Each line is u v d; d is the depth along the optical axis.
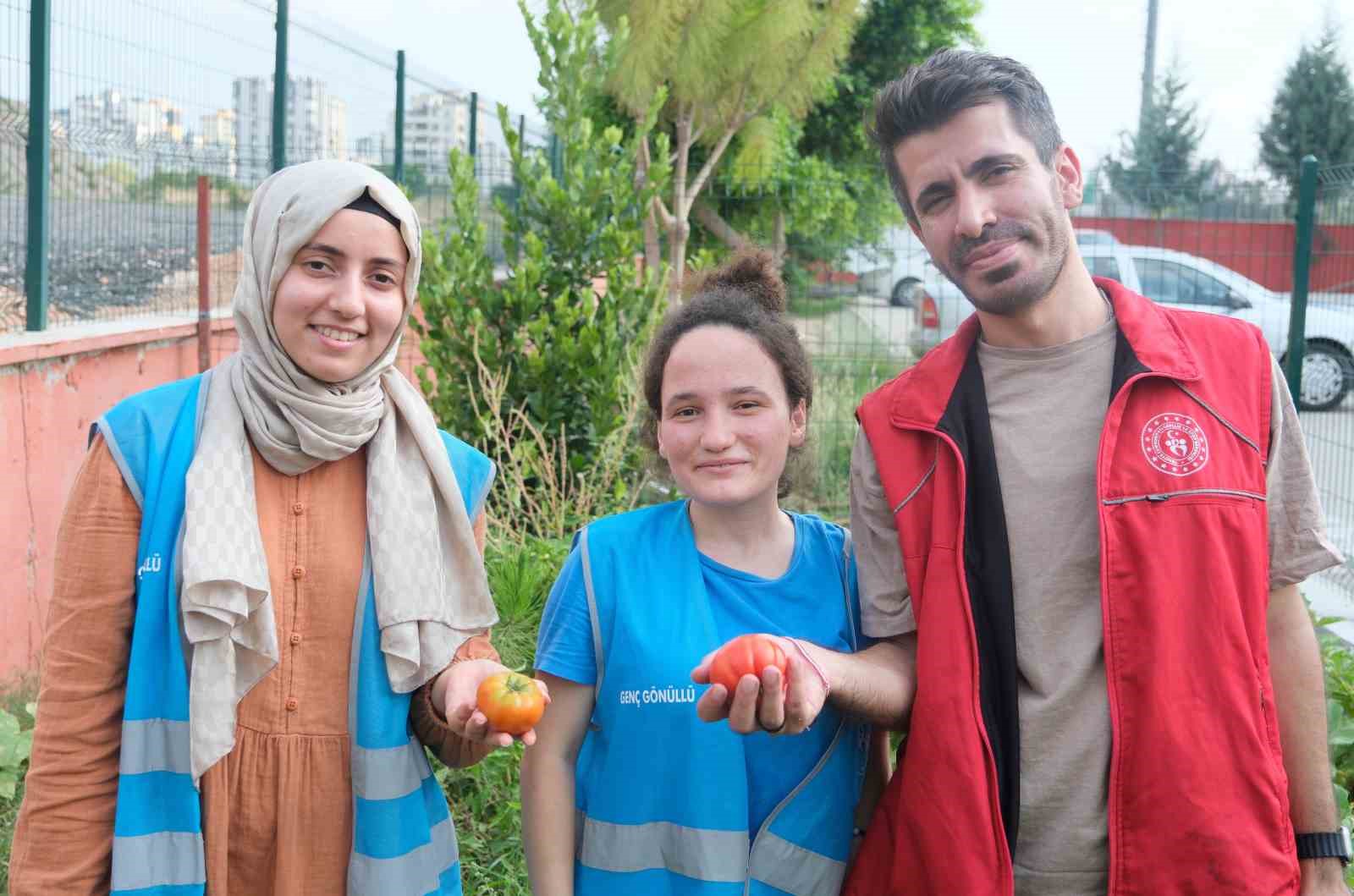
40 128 5.33
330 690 2.08
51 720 1.98
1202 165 25.42
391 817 2.07
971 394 2.21
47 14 5.29
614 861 2.15
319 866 2.07
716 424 2.19
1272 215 9.68
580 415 6.44
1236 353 2.16
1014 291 2.12
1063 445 2.16
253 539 2.01
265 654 2.01
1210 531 2.05
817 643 2.25
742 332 2.22
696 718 2.14
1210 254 9.90
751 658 1.91
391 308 2.09
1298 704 2.17
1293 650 2.18
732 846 2.11
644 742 2.15
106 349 5.76
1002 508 2.16
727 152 13.38
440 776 3.87
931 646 2.14
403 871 2.07
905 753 2.19
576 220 6.66
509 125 6.86
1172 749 2.00
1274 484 2.16
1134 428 2.11
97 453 2.04
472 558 2.22
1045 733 2.11
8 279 5.26
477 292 6.55
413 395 2.25
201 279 6.77
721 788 2.12
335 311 2.03
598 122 13.31
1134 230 12.05
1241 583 2.07
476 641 2.25
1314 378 7.07
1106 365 2.19
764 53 10.18
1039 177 2.12
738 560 2.28
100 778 2.00
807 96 11.45
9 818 4.02
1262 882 1.99
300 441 2.06
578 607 2.24
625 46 9.48
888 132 2.22
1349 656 4.77
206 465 2.01
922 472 2.21
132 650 1.98
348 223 2.04
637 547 2.27
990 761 2.09
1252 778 2.01
